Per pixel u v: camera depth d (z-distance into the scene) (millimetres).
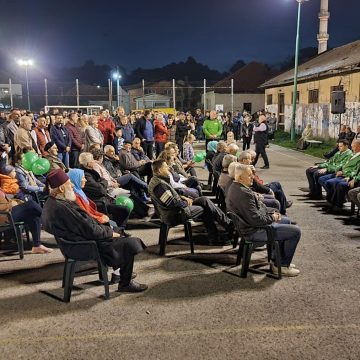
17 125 9906
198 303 4305
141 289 4570
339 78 20656
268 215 4922
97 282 4836
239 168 4965
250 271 5152
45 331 3791
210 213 6031
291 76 27266
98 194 6156
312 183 9297
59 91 32375
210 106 41906
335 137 21250
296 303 4297
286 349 3488
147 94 36594
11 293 4559
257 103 41312
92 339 3656
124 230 6551
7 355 3434
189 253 5797
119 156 8633
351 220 7473
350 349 3482
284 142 23797
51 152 7594
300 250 5902
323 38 34031
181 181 8148
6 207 5402
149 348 3514
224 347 3520
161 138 13664
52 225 4227
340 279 4902
